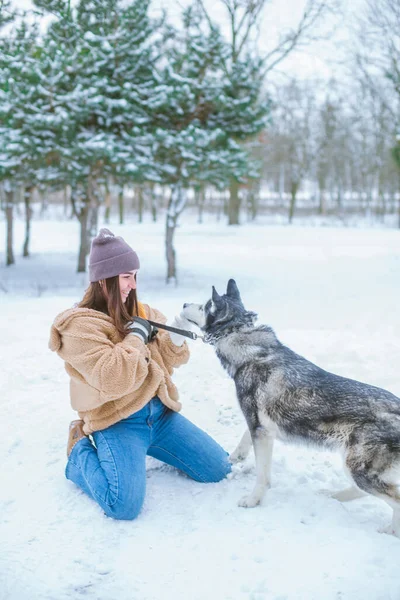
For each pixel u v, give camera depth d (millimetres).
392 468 2672
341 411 2809
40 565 2516
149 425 3188
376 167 45938
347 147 51719
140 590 2357
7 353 6168
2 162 12156
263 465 3047
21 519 2908
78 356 2889
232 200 36094
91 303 3158
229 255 20156
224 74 13469
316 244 23016
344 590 2307
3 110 10875
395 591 2287
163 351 3432
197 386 5062
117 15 10992
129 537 2744
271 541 2682
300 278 13984
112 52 11469
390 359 5801
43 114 11266
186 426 3316
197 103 13125
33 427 4125
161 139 12148
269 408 3025
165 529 2824
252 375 3096
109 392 2863
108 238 3074
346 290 11438
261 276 14812
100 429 3068
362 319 8203
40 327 7676
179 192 14211
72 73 11422
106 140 11883
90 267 3107
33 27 7699
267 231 30594
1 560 2537
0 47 8125
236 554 2584
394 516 2719
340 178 56750
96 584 2393
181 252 21422
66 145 11820
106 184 14266
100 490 2861
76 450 3113
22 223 37125
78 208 16156
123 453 2955
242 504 3035
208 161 12453
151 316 3535
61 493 3166
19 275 16281
